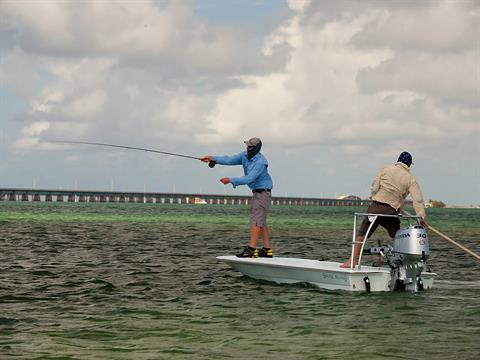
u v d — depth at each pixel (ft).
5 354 21.63
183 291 36.68
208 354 21.86
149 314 29.30
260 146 41.78
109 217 178.50
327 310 30.35
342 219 207.41
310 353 22.09
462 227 159.22
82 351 22.12
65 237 85.30
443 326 26.76
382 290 35.88
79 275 44.06
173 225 132.36
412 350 22.59
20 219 151.12
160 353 21.95
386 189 36.37
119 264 51.55
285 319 28.27
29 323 26.99
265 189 42.09
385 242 92.79
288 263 39.24
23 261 52.80
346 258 61.62
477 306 31.55
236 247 72.54
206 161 42.29
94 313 29.45
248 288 37.70
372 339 24.31
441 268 51.70
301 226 144.97
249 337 24.56
